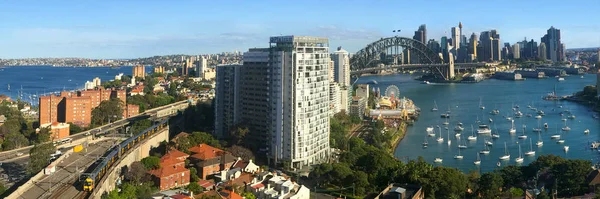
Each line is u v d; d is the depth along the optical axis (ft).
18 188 638.94
